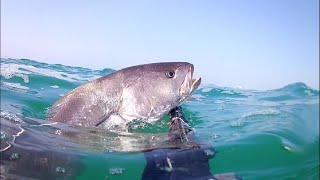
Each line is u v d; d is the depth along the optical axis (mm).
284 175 843
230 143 822
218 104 1389
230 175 779
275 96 1576
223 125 1009
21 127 816
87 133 849
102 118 889
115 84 893
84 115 890
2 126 791
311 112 1195
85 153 754
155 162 749
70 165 740
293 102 1405
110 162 743
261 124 1004
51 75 1629
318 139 930
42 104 1154
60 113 902
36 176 705
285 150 846
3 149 721
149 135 876
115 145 810
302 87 1608
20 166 705
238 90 1761
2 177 675
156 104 883
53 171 725
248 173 796
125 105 887
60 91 1393
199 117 1141
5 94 1162
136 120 894
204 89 1733
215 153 790
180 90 880
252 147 825
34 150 736
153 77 883
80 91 911
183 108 1259
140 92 884
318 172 915
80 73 1891
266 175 812
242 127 973
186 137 849
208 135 895
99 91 896
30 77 1492
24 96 1188
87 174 757
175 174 733
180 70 881
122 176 753
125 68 918
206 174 744
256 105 1370
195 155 771
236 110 1260
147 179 731
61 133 831
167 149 790
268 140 851
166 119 953
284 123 1014
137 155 760
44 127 847
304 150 878
